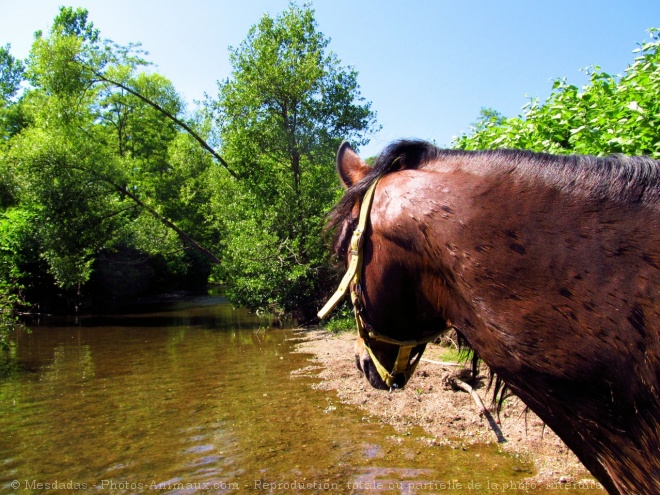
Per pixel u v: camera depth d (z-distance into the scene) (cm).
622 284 112
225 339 1275
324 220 196
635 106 323
